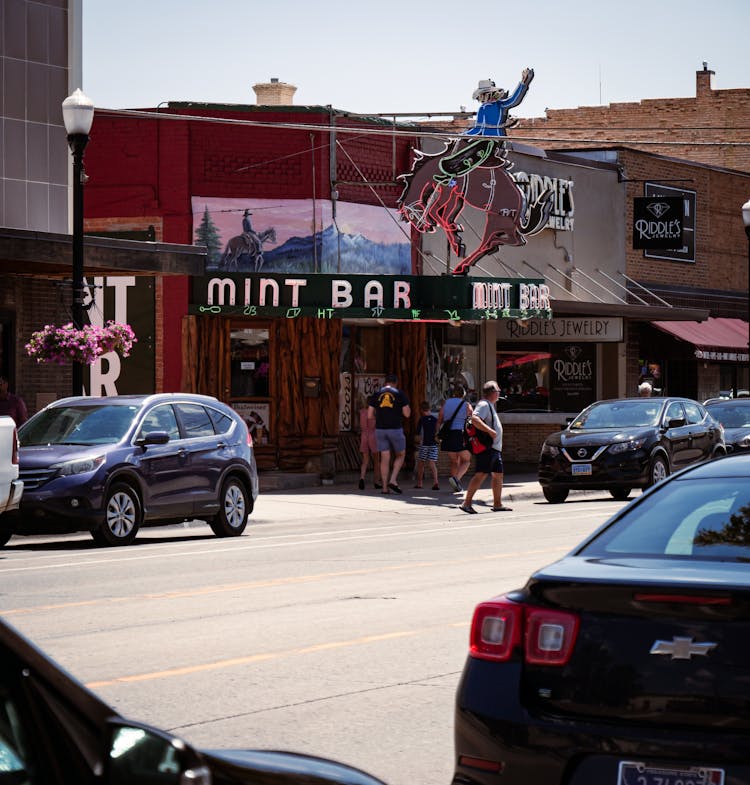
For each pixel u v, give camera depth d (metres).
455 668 9.73
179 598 13.23
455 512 24.97
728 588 4.86
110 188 30.16
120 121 30.12
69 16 26.45
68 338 21.61
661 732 4.86
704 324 42.72
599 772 4.93
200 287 29.34
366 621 11.77
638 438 26.64
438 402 34.19
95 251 23.78
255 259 30.20
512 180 31.75
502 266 35.34
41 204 26.02
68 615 12.15
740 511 5.72
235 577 14.93
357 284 29.22
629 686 4.95
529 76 31.92
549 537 19.42
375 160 31.83
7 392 22.92
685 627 4.90
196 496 19.84
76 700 3.01
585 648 5.07
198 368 29.36
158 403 19.80
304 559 16.80
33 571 15.59
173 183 29.86
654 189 41.25
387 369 33.41
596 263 38.88
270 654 10.27
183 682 9.27
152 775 2.88
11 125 25.55
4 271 24.61
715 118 59.50
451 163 31.55
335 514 24.58
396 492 28.47
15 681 2.96
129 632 11.23
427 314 29.59
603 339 38.44
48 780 2.89
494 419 25.06
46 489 18.09
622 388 39.41
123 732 2.92
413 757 7.35
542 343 38.88
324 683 9.25
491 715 5.17
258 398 30.09
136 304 29.73
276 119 30.31
